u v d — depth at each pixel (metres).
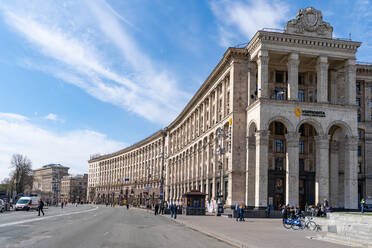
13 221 29.38
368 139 63.41
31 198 61.09
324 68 49.81
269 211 44.84
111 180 160.38
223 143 57.91
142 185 126.81
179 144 96.44
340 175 56.09
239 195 51.03
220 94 63.31
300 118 47.72
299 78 56.50
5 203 56.47
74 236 18.55
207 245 16.95
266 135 46.66
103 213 53.12
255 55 50.94
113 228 25.05
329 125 48.44
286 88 55.38
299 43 49.44
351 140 48.69
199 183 73.12
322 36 50.50
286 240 18.83
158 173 112.88
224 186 56.69
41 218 34.88
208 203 63.50
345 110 49.22
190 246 16.25
